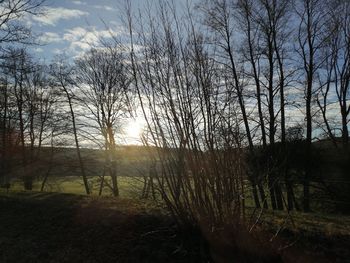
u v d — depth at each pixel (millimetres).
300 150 23281
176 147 7664
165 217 10141
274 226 8828
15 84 31359
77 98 32312
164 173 7953
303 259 7742
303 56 24766
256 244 7418
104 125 29828
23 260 9781
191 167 7516
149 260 8484
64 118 32812
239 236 7277
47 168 33125
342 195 23094
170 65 7691
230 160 7293
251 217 7711
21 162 32094
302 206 23141
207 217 7500
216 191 7352
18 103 31734
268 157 7816
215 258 7527
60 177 33750
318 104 27375
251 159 7535
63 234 11008
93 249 9688
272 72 23469
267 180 7629
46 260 9594
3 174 30688
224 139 7340
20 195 17156
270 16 23562
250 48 22891
